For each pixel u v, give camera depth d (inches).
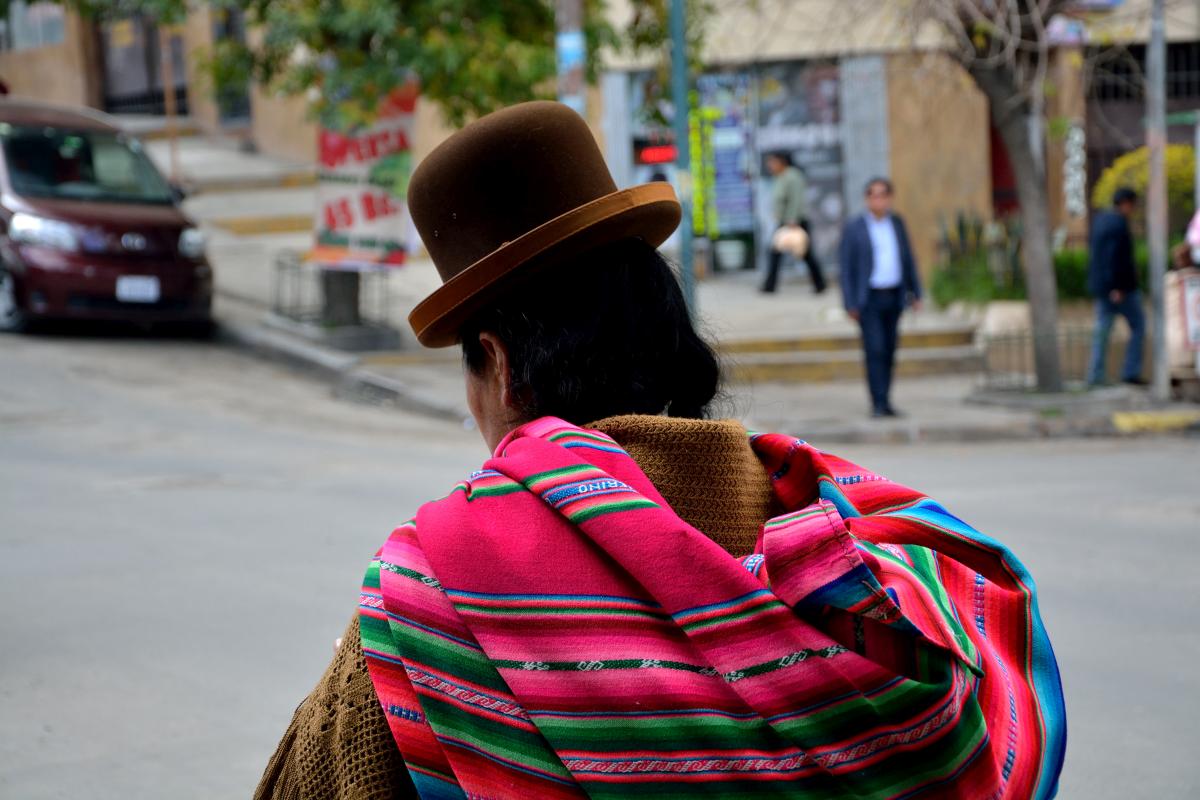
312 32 510.6
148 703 186.2
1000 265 673.6
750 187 803.4
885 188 477.7
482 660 50.1
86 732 176.4
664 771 48.6
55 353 534.9
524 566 50.6
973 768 50.1
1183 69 815.7
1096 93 797.9
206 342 594.6
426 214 58.0
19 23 1155.9
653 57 757.9
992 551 57.2
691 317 59.6
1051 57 756.0
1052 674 56.5
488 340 57.7
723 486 54.8
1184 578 254.5
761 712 48.8
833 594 48.9
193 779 163.0
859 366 585.3
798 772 48.7
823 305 704.4
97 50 1104.8
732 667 48.9
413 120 546.9
